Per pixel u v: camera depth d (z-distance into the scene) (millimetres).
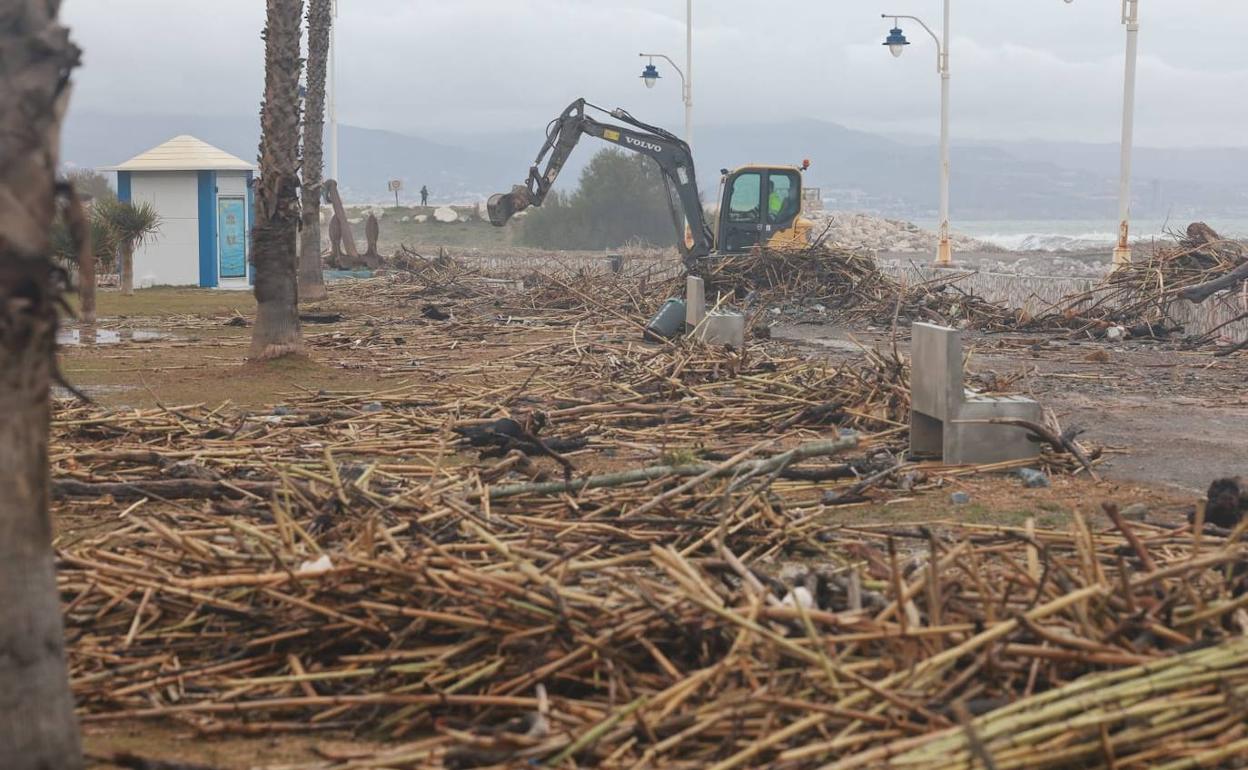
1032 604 11523
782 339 48188
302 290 65812
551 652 11273
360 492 16234
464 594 11688
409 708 10727
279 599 11930
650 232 170000
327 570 12062
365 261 89125
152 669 11742
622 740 9906
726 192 72812
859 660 10891
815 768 9172
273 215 36062
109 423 24281
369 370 36688
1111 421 29094
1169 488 21141
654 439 24750
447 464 22188
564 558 13234
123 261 69812
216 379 34344
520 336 47875
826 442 19469
